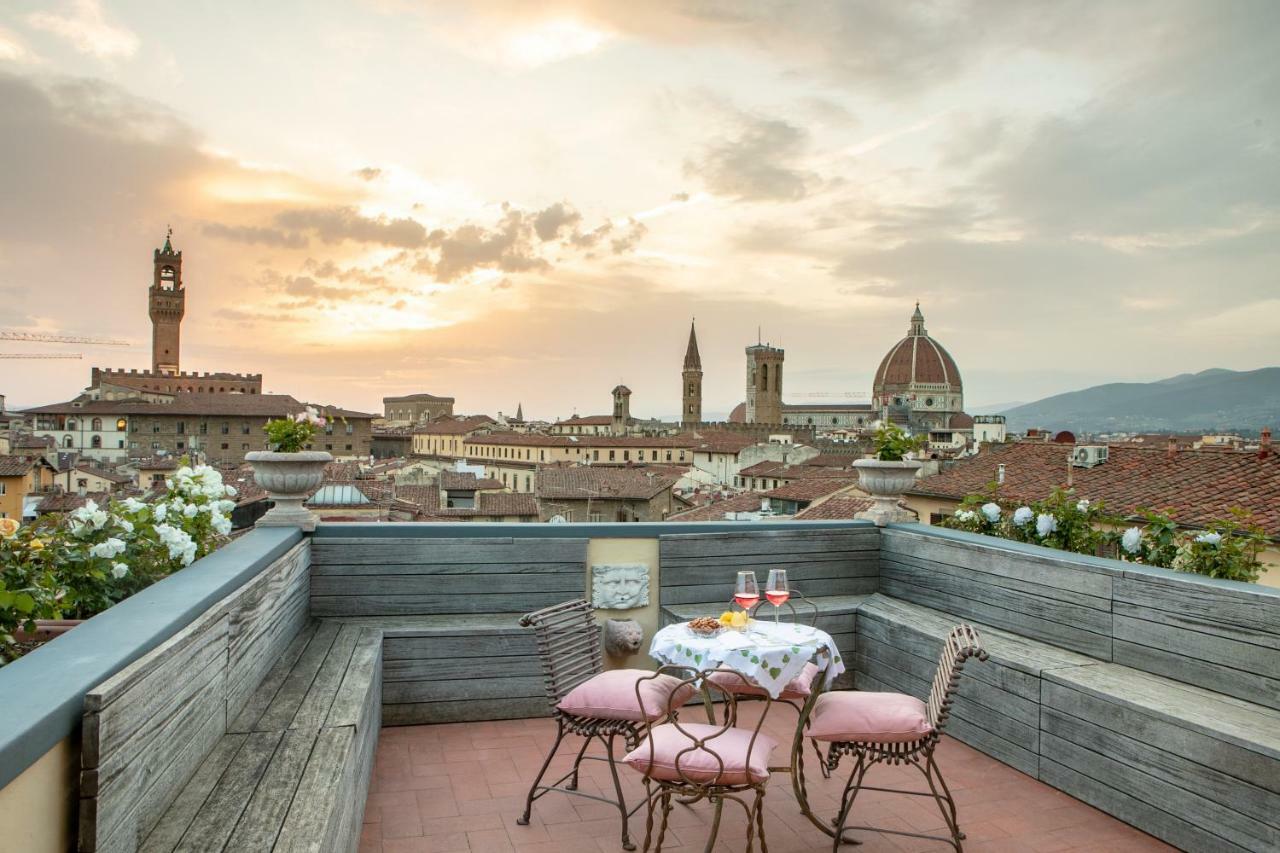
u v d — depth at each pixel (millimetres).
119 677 2020
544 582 5516
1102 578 4531
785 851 3613
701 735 3391
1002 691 4590
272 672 4020
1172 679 4156
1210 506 17250
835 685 5777
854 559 6305
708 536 5867
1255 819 3320
